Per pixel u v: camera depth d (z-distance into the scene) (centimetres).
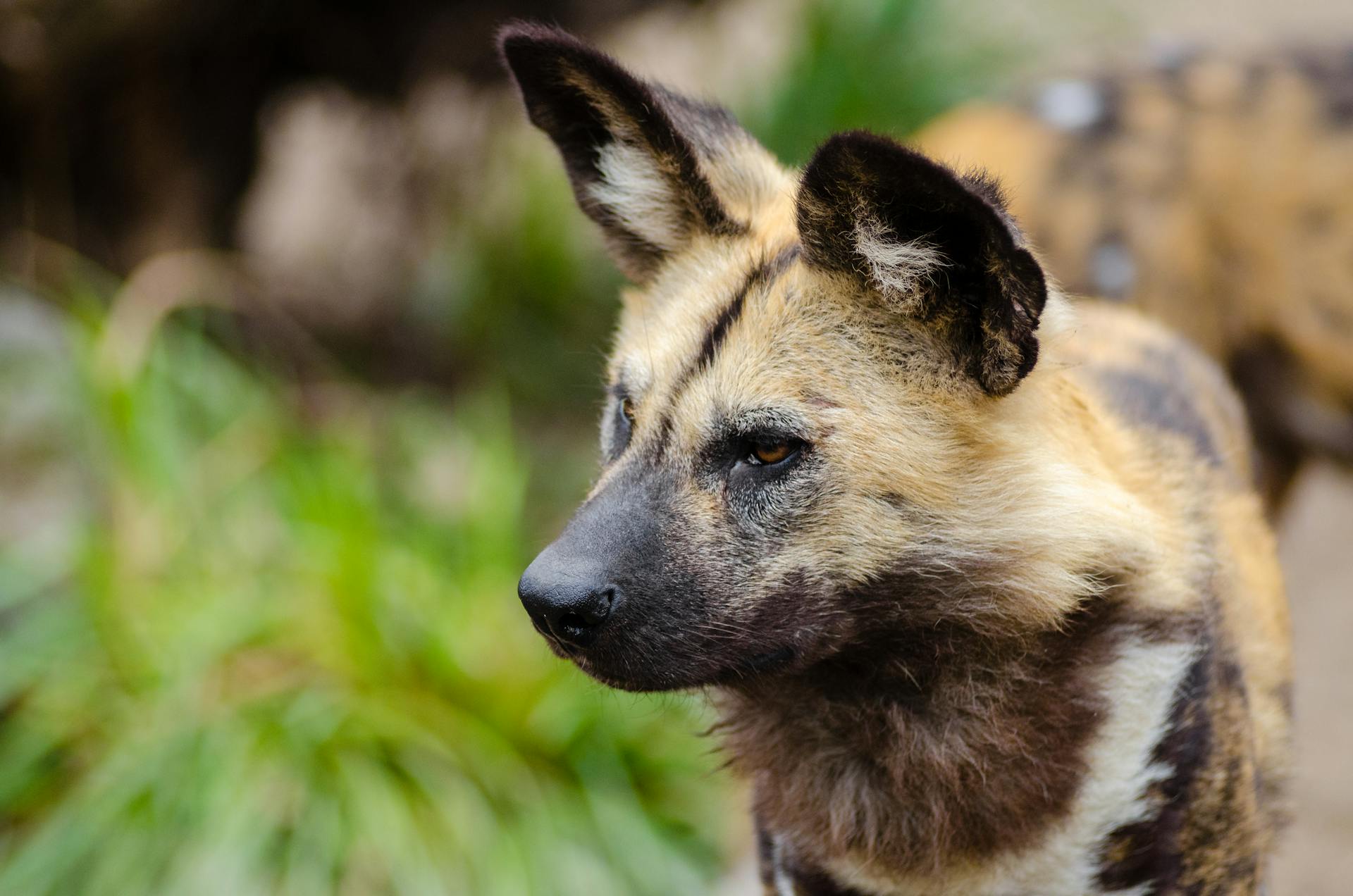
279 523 728
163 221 1012
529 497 912
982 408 376
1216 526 434
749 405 377
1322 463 722
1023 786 390
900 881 410
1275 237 680
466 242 1130
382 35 1034
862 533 377
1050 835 391
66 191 974
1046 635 389
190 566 700
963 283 365
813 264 382
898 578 380
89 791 611
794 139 1045
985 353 363
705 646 378
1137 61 748
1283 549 830
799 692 410
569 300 1111
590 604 366
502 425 891
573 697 667
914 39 1086
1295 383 696
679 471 384
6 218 972
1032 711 392
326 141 1330
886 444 374
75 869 593
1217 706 394
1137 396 459
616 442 423
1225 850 396
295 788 615
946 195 346
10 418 718
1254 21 1645
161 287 955
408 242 1169
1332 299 674
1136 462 418
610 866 632
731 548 378
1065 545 380
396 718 647
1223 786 393
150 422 718
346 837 605
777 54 1159
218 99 1020
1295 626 884
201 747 619
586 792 654
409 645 673
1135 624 389
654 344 404
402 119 1102
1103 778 386
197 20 942
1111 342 503
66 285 942
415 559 728
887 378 378
